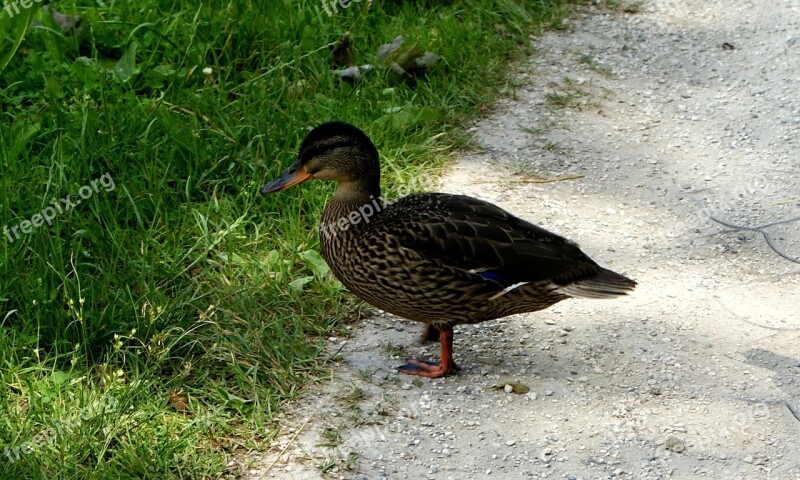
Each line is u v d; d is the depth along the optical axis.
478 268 6.82
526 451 6.56
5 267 7.25
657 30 12.52
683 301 8.11
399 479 6.30
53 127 8.98
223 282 7.78
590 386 7.15
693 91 11.38
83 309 7.15
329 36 10.98
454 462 6.45
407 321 7.78
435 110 10.05
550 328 7.78
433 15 11.75
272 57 10.55
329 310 7.78
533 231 7.05
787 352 7.52
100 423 6.27
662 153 10.25
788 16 12.89
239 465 6.36
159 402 6.64
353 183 7.23
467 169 9.73
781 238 8.95
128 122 9.11
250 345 7.20
